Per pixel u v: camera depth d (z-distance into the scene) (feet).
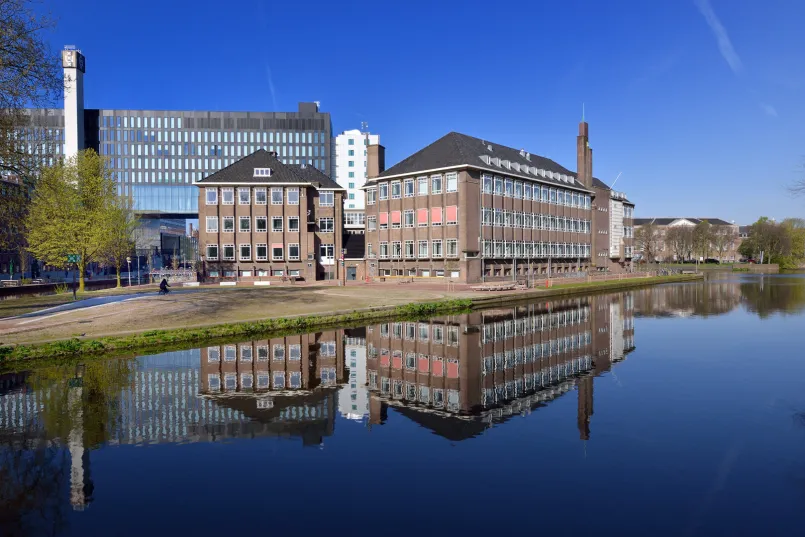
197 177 421.59
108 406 42.60
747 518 24.13
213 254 212.64
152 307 97.40
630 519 24.12
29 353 59.77
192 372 55.36
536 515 24.59
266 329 82.17
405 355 64.95
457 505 25.67
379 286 171.83
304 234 216.33
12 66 75.66
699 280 271.28
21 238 159.12
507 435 35.96
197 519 24.36
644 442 34.50
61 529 23.48
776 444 33.91
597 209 289.94
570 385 50.19
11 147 81.56
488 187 203.62
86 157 164.55
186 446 33.88
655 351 68.33
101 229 157.58
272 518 24.40
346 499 26.37
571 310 118.32
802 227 462.19
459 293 140.36
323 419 39.47
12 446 33.88
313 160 434.30
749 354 66.13
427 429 37.17
